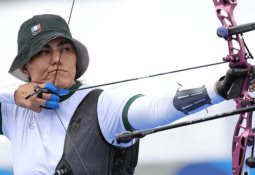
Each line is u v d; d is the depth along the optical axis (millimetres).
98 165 7656
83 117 7758
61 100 7906
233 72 6621
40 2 18609
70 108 7871
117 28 17328
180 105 6973
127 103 7512
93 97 7852
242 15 15078
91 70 16719
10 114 8312
